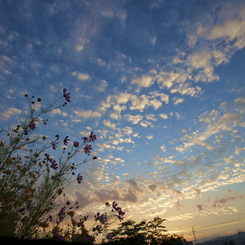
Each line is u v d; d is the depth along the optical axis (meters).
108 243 3.99
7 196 2.82
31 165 3.19
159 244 20.78
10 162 2.92
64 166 3.62
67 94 3.38
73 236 3.71
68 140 4.00
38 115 3.16
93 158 4.00
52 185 3.27
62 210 3.67
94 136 4.26
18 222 2.96
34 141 3.17
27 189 3.04
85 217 4.23
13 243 2.50
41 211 3.03
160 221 22.08
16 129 3.20
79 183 3.96
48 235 3.31
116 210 4.20
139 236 19.59
